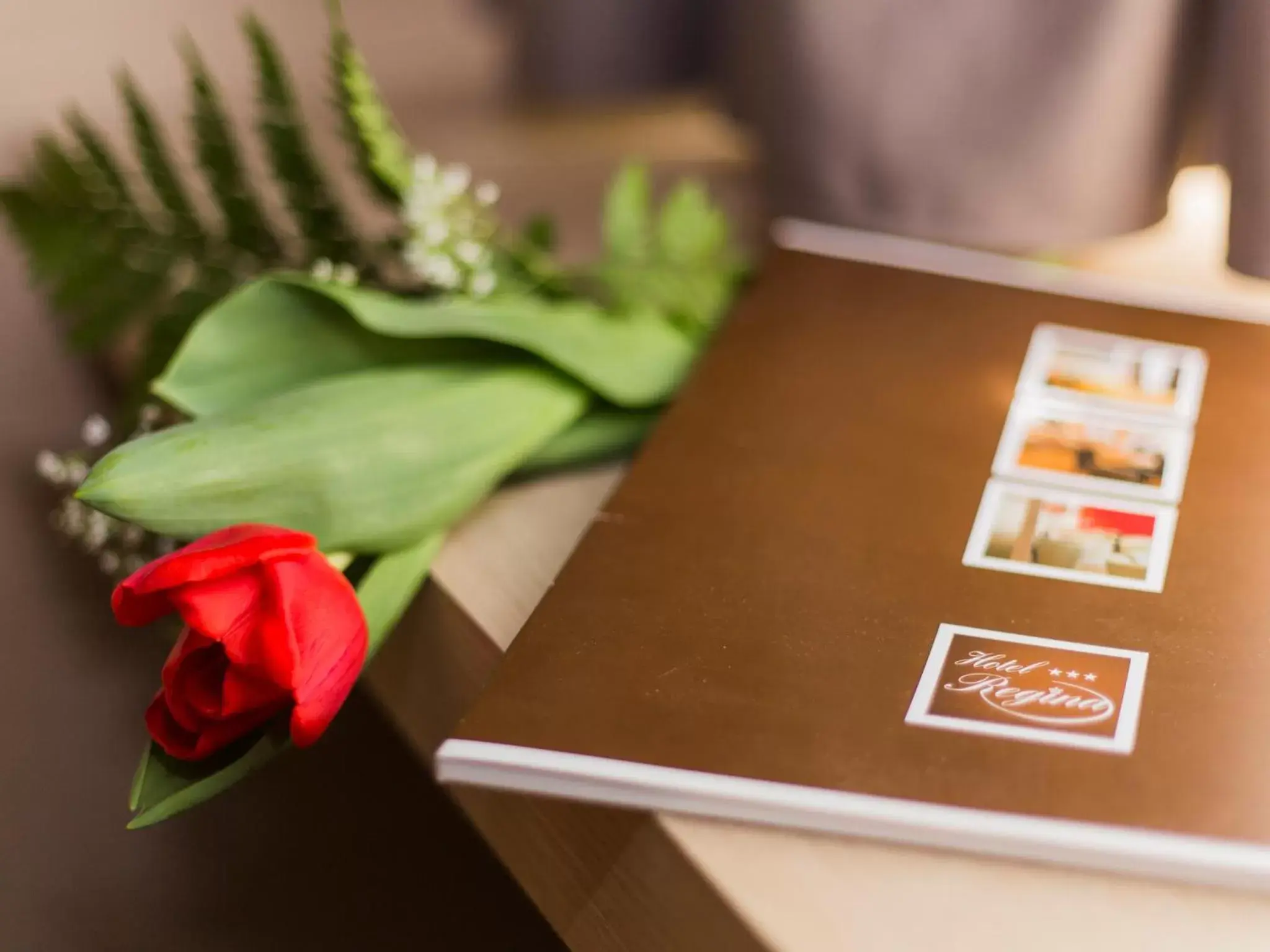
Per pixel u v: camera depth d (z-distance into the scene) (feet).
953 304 2.96
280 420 2.61
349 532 2.63
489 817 2.58
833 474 2.68
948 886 2.30
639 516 2.64
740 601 2.53
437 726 2.72
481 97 3.96
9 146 3.47
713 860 2.32
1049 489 2.65
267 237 3.02
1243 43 2.92
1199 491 2.64
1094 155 3.09
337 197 3.01
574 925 2.47
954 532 2.60
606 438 2.86
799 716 2.40
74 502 2.95
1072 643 2.46
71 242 2.98
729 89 3.45
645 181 3.12
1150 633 2.47
